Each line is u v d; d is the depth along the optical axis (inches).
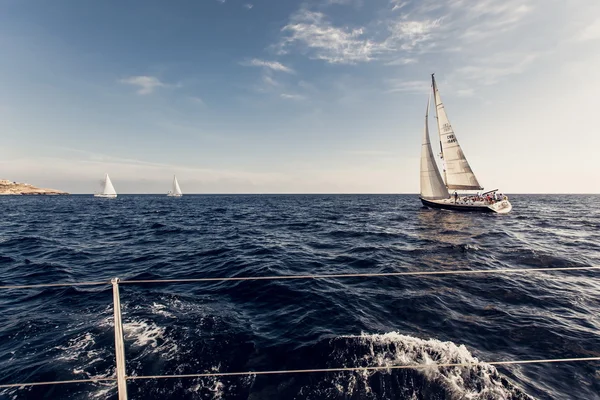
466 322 243.3
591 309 270.1
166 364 186.4
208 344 208.2
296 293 309.3
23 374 177.9
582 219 1048.2
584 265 420.2
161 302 284.2
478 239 619.2
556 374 177.0
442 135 1197.1
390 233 719.7
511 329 231.3
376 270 402.6
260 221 1043.3
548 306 276.1
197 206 2106.3
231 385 166.1
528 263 434.0
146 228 850.8
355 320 245.9
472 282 343.3
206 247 560.1
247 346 206.4
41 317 253.1
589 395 160.4
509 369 179.8
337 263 441.1
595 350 203.6
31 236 699.4
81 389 165.9
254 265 418.9
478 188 1128.2
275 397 156.3
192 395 158.4
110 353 199.5
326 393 158.4
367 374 172.1
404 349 197.5
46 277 384.5
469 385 162.2
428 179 1234.0
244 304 283.0
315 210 1626.5
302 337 217.3
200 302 285.9
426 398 154.3
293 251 524.1
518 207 1761.8
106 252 529.0
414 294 305.0
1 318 251.8
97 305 278.5
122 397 110.3
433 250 520.7
